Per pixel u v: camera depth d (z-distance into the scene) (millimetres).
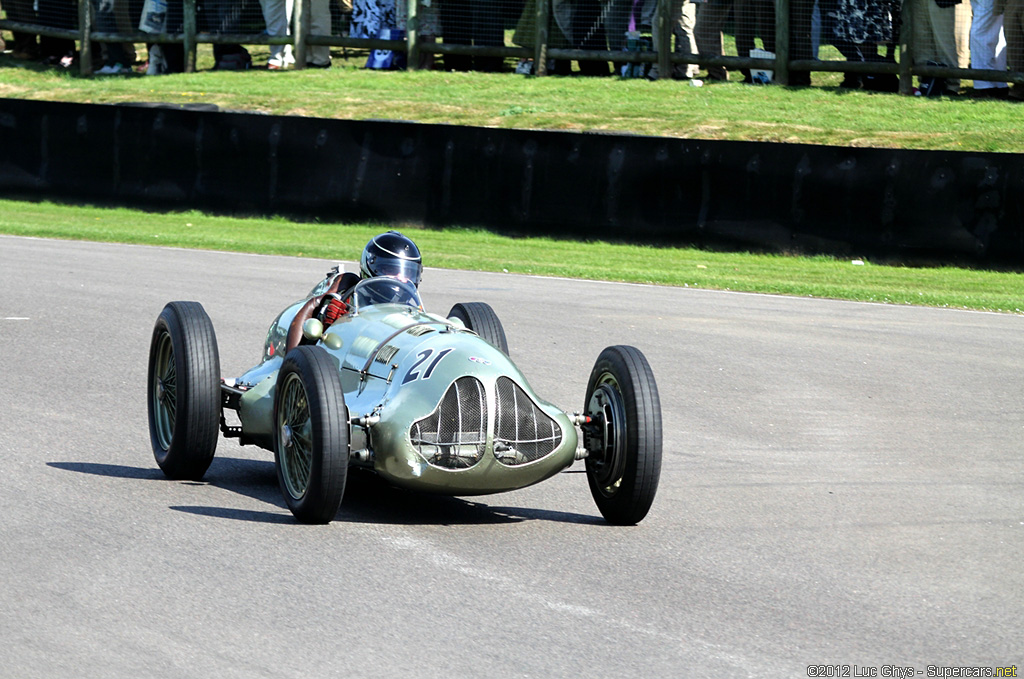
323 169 73125
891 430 32750
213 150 75000
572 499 25531
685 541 22297
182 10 98750
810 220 64938
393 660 16031
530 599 18656
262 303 48875
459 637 16938
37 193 79000
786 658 16656
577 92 86875
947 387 38500
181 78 96688
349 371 24609
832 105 80750
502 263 62375
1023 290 58219
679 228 67188
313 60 98875
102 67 103562
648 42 90250
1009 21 78312
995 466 29109
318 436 21422
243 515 22906
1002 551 22234
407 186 71750
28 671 15281
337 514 23344
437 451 21750
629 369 23094
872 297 56312
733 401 35625
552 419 22859
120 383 34969
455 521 23219
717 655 16641
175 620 17203
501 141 69500
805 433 32125
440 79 91812
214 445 25078
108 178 77375
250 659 15891
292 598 18297
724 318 49688
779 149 64875
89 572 19141
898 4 81375
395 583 19172
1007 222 61594
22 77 99938
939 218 62719
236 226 72500
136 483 24953
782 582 20031
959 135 74188
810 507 24969
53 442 28062
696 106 82062
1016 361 43000
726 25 89938
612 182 67875
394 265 27203
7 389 33344
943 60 81188
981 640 17641
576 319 47906
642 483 22484
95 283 52594
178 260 60875
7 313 45031
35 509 22547
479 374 22406
